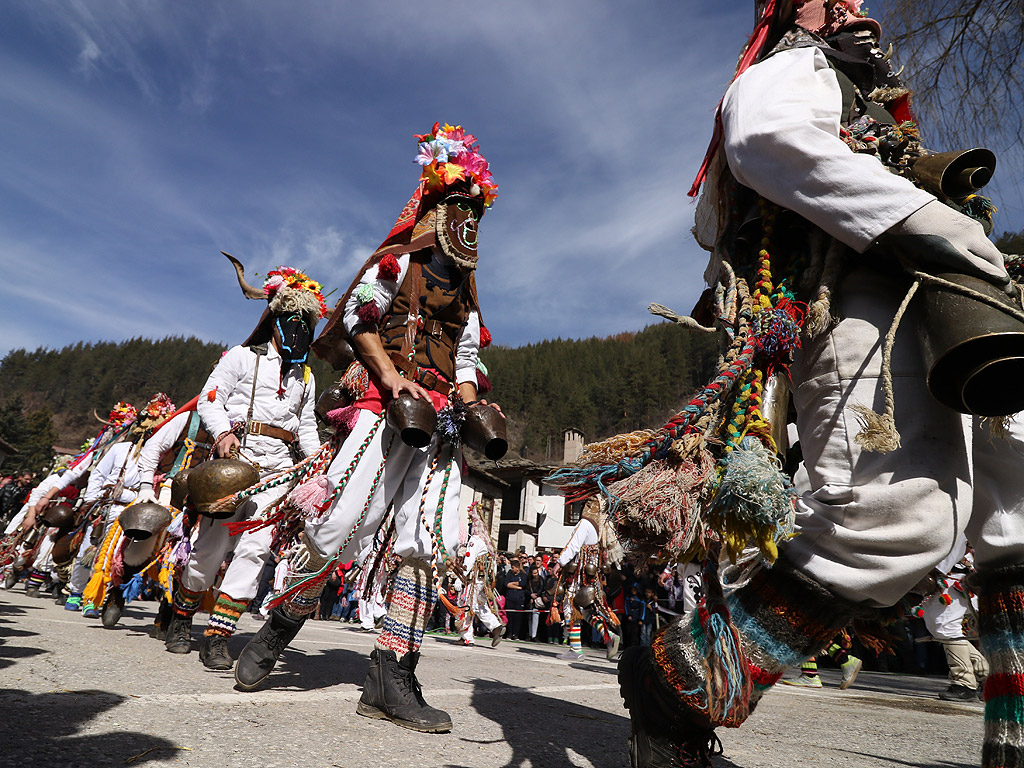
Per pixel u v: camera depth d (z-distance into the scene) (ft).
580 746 6.20
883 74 5.29
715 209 5.38
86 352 564.30
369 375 7.83
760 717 9.98
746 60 5.27
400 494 7.61
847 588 3.82
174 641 11.25
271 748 4.99
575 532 20.75
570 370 491.72
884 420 3.68
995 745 4.18
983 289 3.62
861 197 3.93
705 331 4.51
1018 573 4.35
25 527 20.99
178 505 13.03
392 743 5.64
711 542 3.80
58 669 7.64
